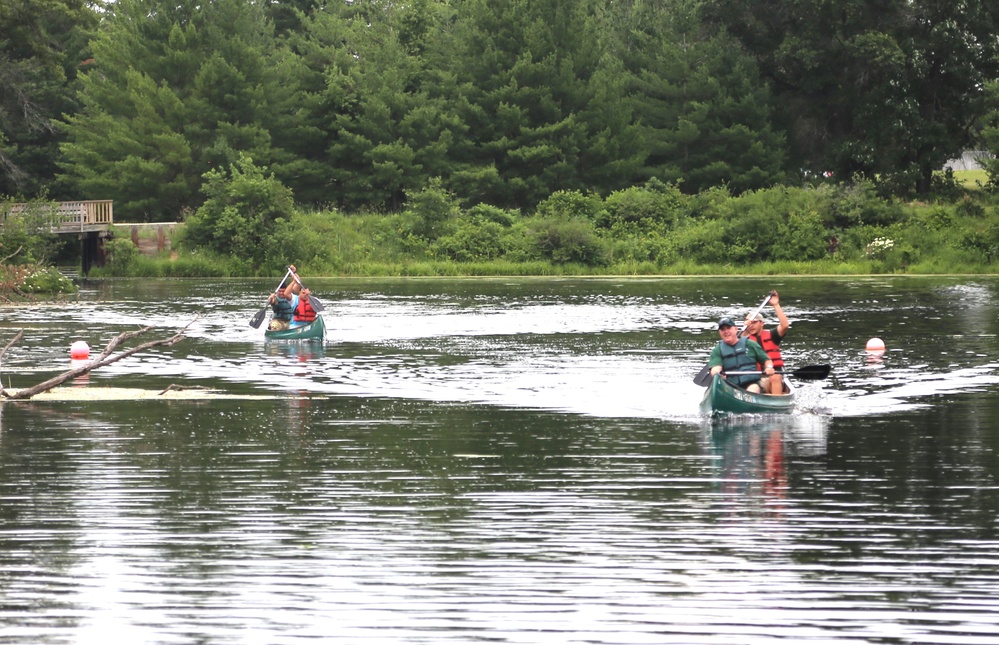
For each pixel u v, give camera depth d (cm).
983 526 1741
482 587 1477
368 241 9444
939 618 1372
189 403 2947
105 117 10344
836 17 11219
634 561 1574
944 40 10544
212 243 9169
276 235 8994
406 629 1347
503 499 1916
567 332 4697
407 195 9975
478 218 9662
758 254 9000
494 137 10931
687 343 4297
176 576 1525
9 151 10694
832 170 11188
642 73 11356
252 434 2506
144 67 10488
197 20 10631
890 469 2139
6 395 2997
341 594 1457
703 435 2498
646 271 8894
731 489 1984
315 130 10850
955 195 10506
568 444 2394
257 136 10519
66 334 4700
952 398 3017
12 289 6762
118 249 8906
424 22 12181
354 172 10819
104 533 1716
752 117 11038
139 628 1355
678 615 1384
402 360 3834
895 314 5431
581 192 10675
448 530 1727
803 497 1923
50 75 11450
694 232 9162
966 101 10831
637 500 1905
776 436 2483
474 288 7475
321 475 2097
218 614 1395
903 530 1720
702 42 11438
